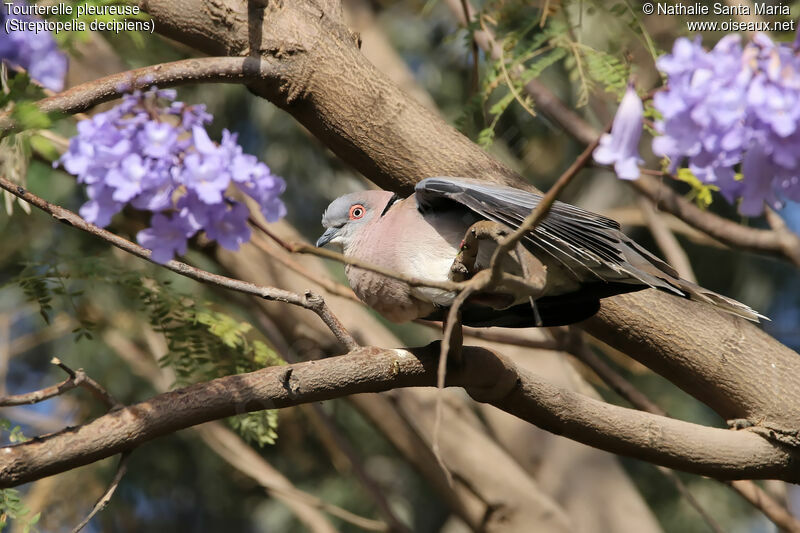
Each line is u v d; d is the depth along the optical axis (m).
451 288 4.23
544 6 7.95
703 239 11.91
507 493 10.11
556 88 12.18
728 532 15.00
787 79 3.42
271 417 7.18
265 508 16.22
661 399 15.21
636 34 7.52
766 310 15.75
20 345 13.54
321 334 9.74
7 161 6.65
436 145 6.73
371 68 6.82
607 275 6.14
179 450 15.54
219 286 5.09
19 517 5.62
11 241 10.88
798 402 6.24
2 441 6.84
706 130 3.50
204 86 14.34
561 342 8.34
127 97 4.08
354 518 10.46
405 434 10.53
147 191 3.88
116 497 13.88
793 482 6.15
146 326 10.55
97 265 7.65
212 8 6.68
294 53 6.70
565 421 5.86
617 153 3.65
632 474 15.62
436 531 17.56
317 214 15.41
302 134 14.74
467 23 8.22
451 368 5.53
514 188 6.36
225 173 3.85
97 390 5.13
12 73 5.47
